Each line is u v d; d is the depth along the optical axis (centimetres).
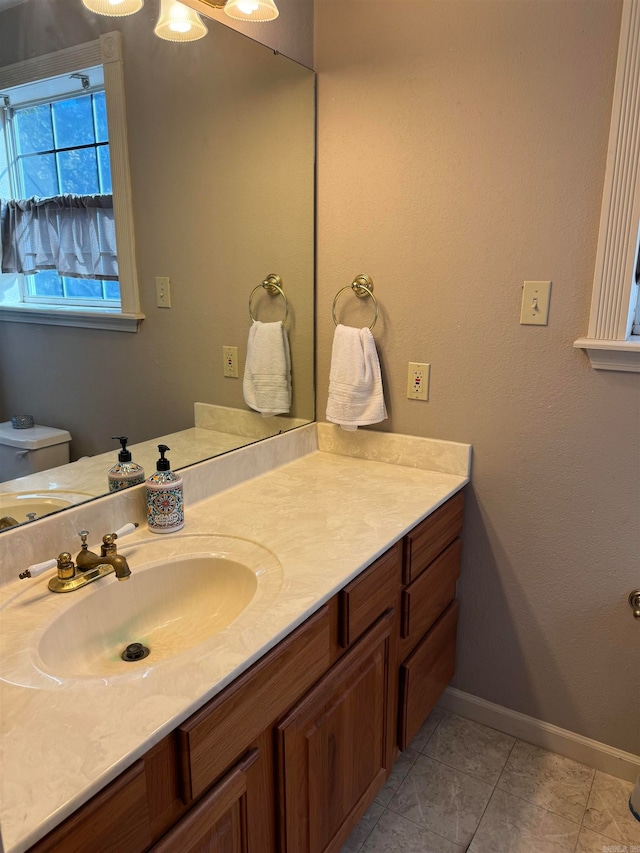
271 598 108
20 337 114
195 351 152
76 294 123
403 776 170
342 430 191
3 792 66
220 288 157
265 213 167
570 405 156
